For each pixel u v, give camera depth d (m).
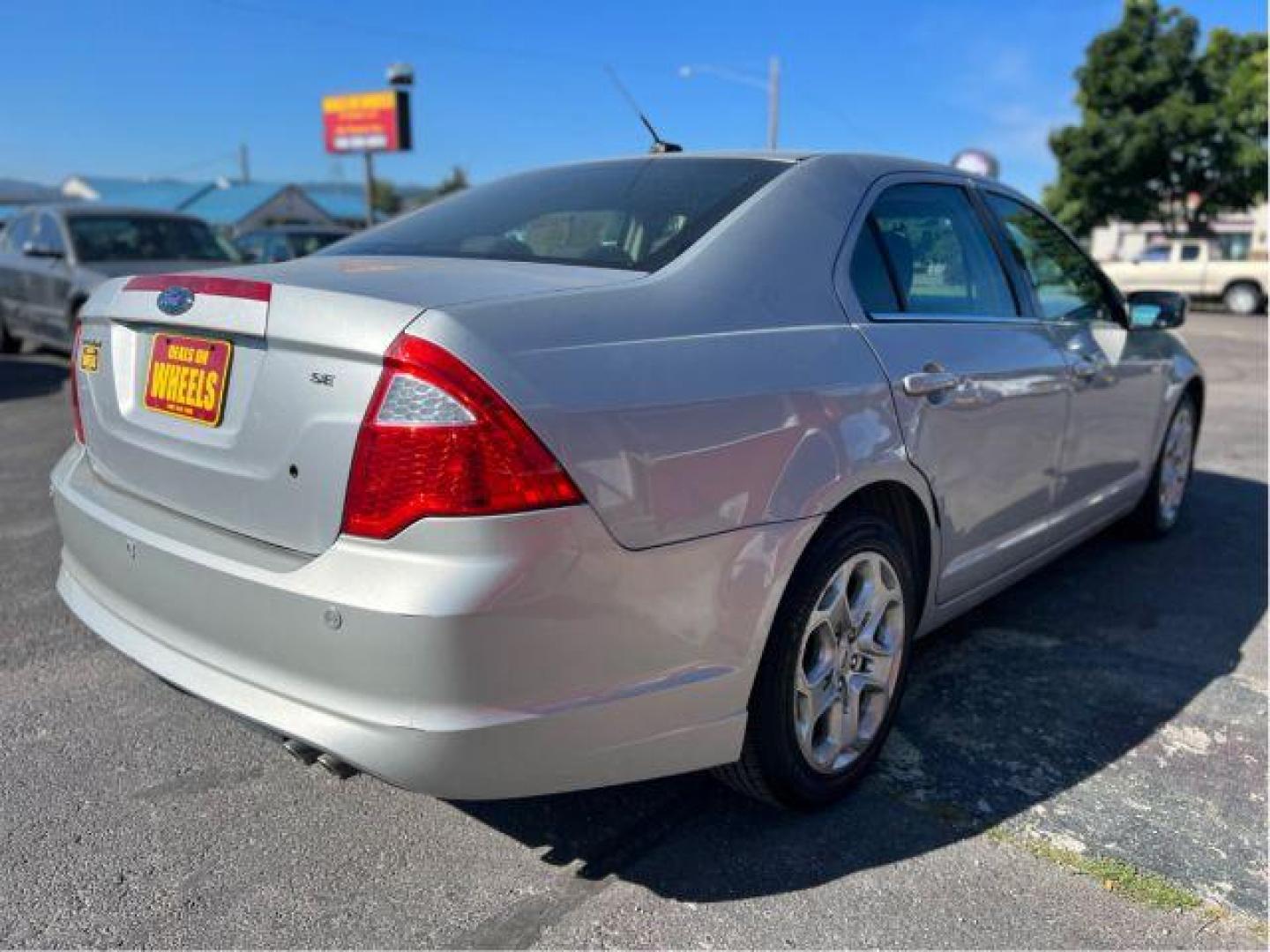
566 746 1.94
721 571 2.11
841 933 2.12
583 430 1.88
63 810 2.49
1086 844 2.44
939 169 3.25
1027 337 3.25
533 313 1.95
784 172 2.73
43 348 11.16
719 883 2.27
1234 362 12.57
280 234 14.03
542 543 1.83
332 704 1.89
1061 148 26.33
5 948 2.03
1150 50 24.91
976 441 2.90
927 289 2.94
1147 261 24.92
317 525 1.92
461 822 2.49
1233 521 5.23
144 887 2.22
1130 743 2.92
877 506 2.68
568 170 3.11
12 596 3.85
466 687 1.81
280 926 2.11
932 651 3.54
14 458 6.11
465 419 1.78
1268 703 3.17
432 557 1.79
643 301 2.15
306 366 1.93
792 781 2.41
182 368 2.23
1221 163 24.45
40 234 9.57
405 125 27.55
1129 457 4.17
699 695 2.12
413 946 2.06
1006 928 2.14
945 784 2.69
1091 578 4.31
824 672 2.46
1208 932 2.14
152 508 2.31
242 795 2.58
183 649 2.14
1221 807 2.60
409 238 2.84
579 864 2.34
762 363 2.24
